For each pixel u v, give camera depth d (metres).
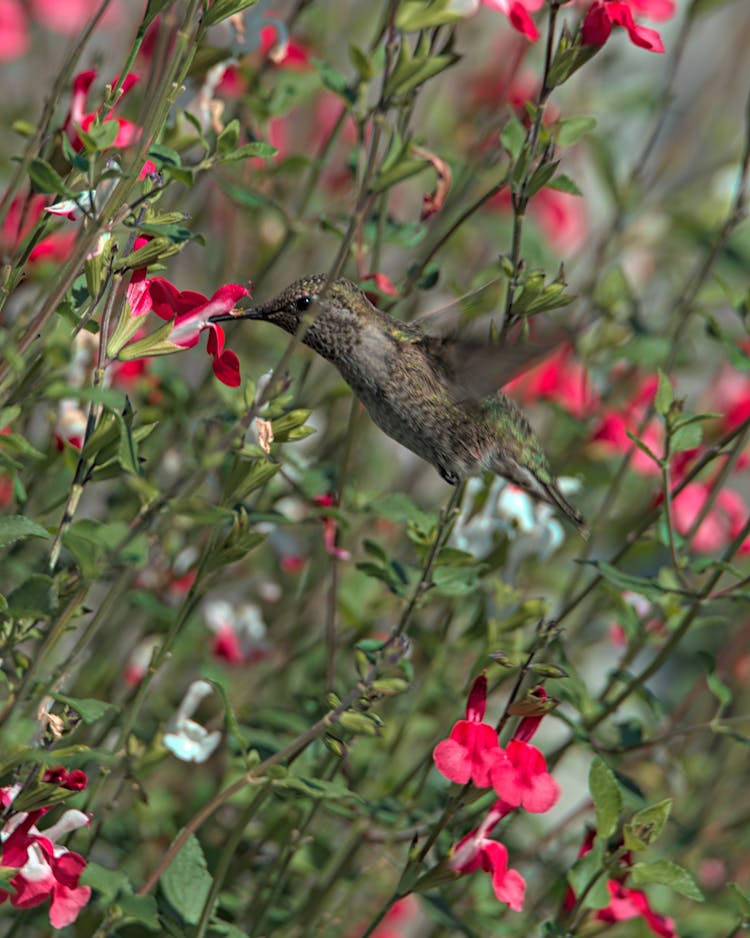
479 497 7.01
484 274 7.77
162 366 7.52
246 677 8.77
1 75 10.23
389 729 7.92
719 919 8.09
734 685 9.74
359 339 6.46
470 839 5.49
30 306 5.05
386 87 5.66
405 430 6.65
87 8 9.59
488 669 6.92
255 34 6.66
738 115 12.92
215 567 5.41
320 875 7.08
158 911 5.80
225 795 5.36
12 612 4.76
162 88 4.92
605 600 8.82
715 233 10.41
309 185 7.87
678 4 11.49
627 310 9.31
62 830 5.32
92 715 5.00
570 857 8.70
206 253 9.55
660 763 8.90
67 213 5.32
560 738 11.45
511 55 11.05
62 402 6.44
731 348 7.25
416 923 9.44
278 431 5.27
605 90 11.20
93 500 8.96
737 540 6.83
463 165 8.26
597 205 12.15
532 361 5.91
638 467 8.91
